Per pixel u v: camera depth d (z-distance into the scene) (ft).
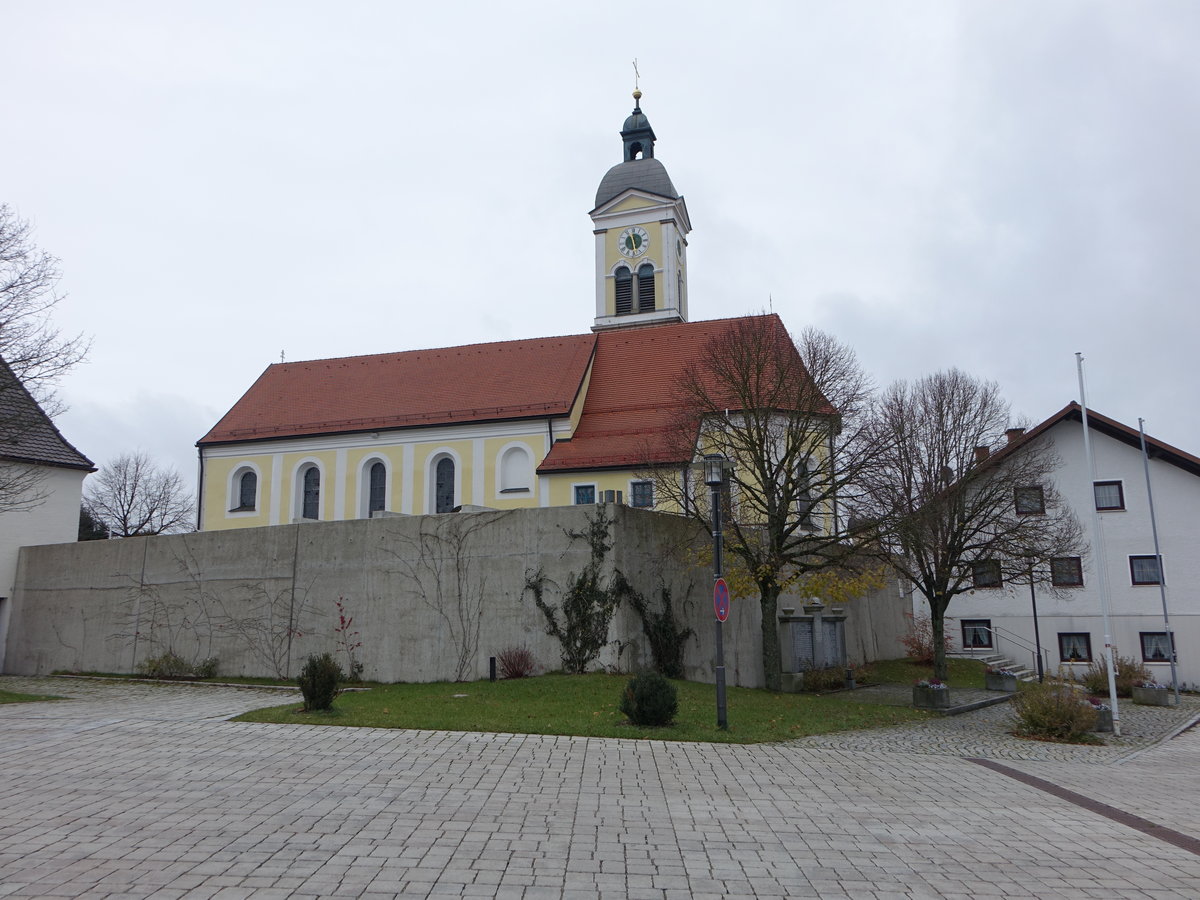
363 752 45.60
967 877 28.37
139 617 89.61
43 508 105.19
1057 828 35.22
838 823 34.73
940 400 103.45
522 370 142.31
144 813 33.22
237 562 85.66
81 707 62.75
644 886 26.48
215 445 143.43
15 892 24.67
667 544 82.12
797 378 90.38
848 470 89.15
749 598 94.63
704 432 92.02
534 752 46.96
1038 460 116.98
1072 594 127.24
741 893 26.17
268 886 25.45
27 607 97.66
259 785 37.99
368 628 79.46
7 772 40.11
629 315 176.55
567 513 75.66
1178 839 34.17
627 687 57.16
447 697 65.57
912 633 130.31
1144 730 77.46
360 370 151.84
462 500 132.26
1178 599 122.21
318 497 139.85
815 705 77.00
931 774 46.32
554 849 29.84
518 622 75.61
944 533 90.58
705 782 41.50
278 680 81.51
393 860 28.12
